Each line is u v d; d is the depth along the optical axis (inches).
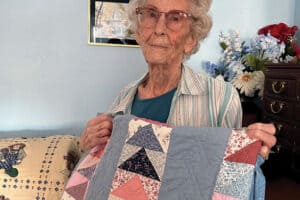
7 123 58.3
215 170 24.6
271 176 38.1
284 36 52.2
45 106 58.4
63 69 57.6
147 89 35.1
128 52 57.7
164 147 26.7
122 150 28.2
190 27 30.8
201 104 31.2
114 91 58.6
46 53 56.9
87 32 56.6
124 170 27.4
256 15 58.1
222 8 57.5
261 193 24.6
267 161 38.3
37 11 55.7
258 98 51.1
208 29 31.9
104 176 28.0
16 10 55.3
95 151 32.7
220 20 57.8
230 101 30.9
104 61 57.8
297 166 35.9
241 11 57.8
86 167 32.1
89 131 32.6
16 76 57.1
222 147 25.0
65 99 58.5
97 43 56.6
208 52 58.1
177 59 31.5
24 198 44.2
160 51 29.9
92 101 58.9
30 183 44.9
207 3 31.0
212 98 31.1
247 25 58.2
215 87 31.8
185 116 31.2
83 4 55.8
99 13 55.8
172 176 25.5
